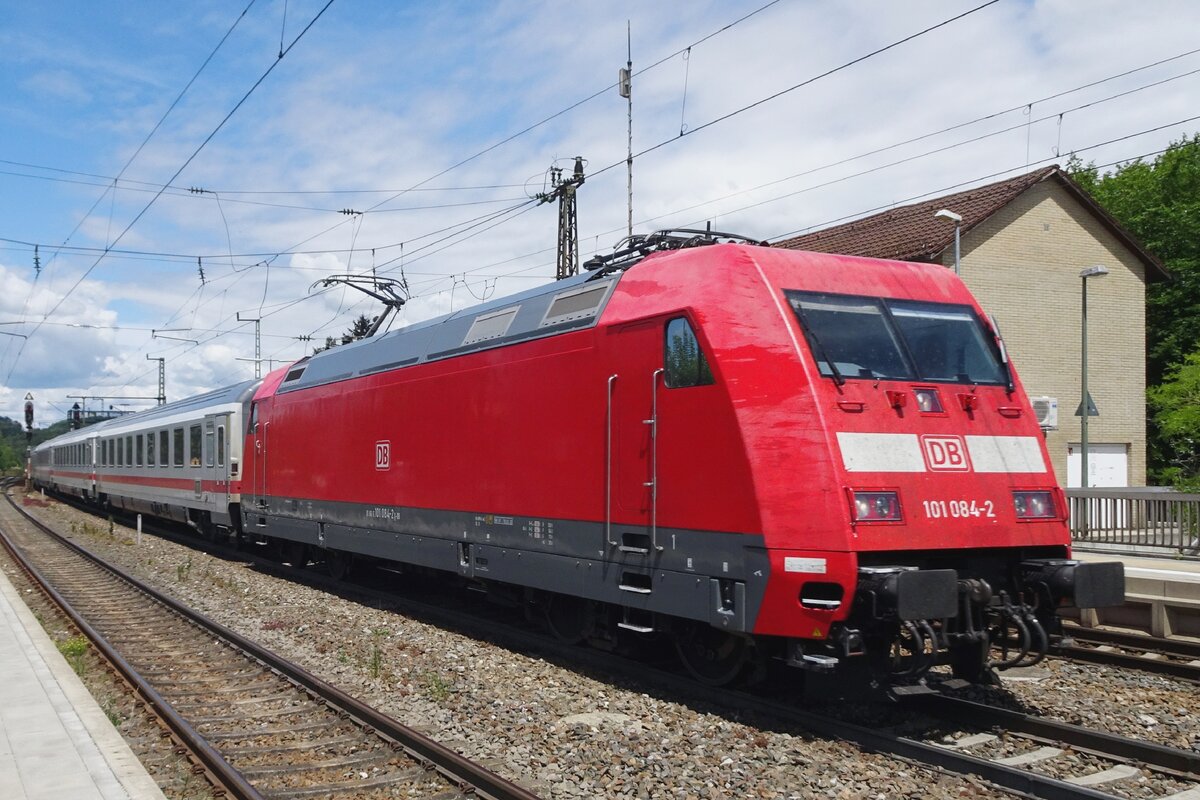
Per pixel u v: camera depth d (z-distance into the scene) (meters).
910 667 7.19
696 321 7.86
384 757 6.84
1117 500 17.08
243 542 21.22
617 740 7.06
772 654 7.89
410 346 13.12
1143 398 26.31
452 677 9.20
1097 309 25.53
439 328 12.55
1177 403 25.48
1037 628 7.36
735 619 7.37
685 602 7.85
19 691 7.97
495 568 10.63
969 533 7.40
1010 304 24.02
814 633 6.95
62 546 24.27
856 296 8.08
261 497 18.11
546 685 8.82
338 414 14.95
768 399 7.38
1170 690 8.41
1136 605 11.12
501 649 10.48
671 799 5.96
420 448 12.38
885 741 6.73
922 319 8.27
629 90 22.84
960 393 7.99
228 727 7.75
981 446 7.82
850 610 6.91
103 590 16.25
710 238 9.67
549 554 9.70
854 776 6.27
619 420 8.71
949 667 8.99
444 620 12.33
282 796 6.09
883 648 7.27
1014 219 24.16
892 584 6.64
